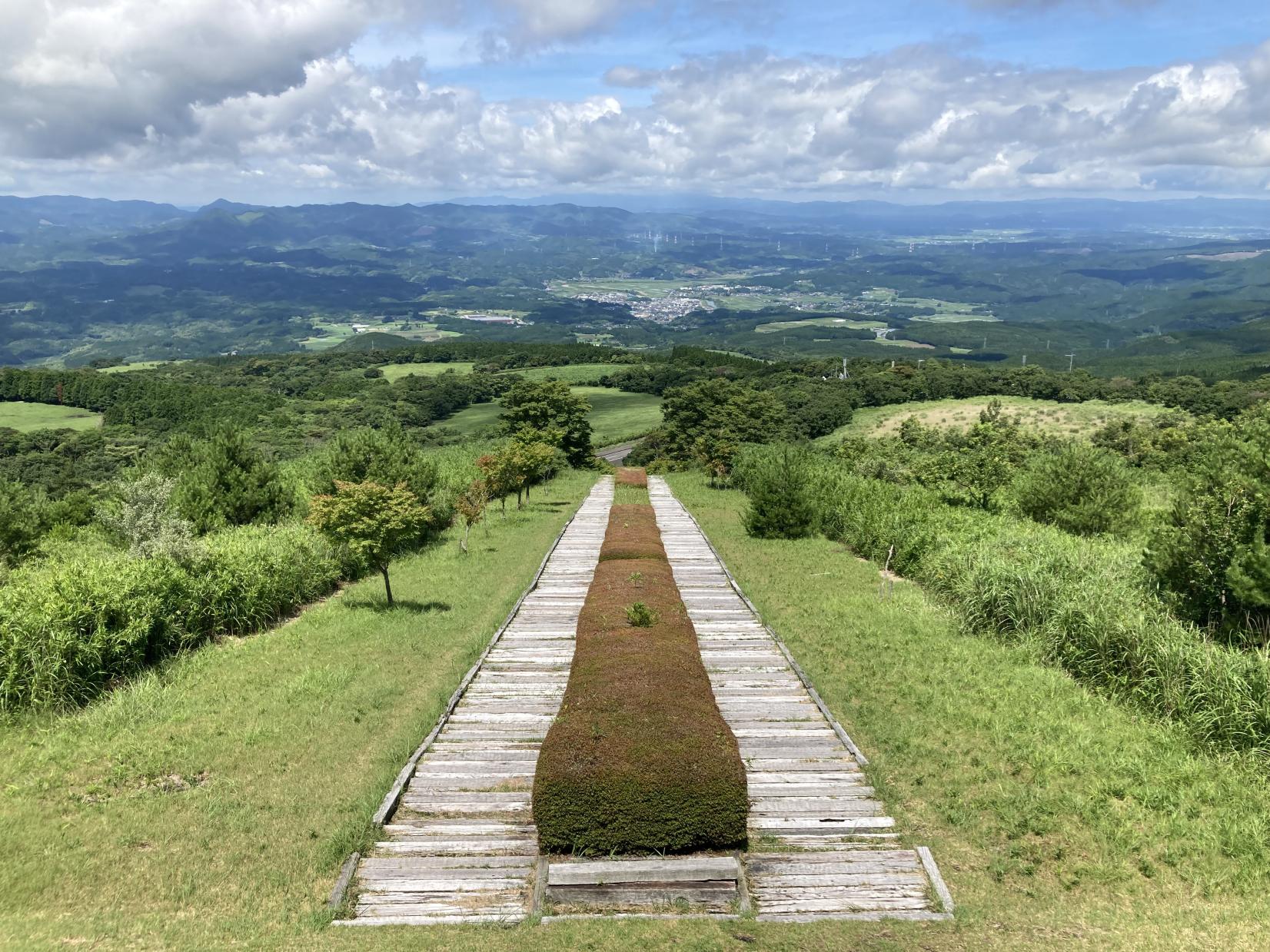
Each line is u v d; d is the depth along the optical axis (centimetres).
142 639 1244
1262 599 1124
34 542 1975
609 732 796
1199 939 628
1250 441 1290
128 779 902
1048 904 680
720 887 698
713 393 5419
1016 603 1396
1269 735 901
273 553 1683
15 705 1070
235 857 749
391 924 659
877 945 634
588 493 3725
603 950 629
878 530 2103
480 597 1750
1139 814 796
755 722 1048
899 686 1173
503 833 789
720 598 1675
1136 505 2117
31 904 682
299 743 995
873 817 820
